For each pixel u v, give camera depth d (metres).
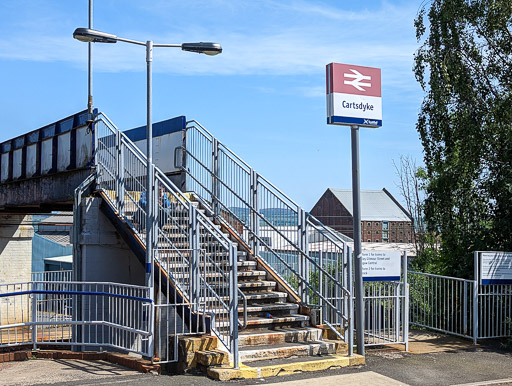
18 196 20.95
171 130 15.95
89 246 14.01
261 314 10.73
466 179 16.11
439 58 16.31
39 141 18.69
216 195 13.89
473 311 12.32
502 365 10.18
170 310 10.94
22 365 9.68
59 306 13.62
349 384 8.58
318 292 10.93
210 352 9.08
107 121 14.39
